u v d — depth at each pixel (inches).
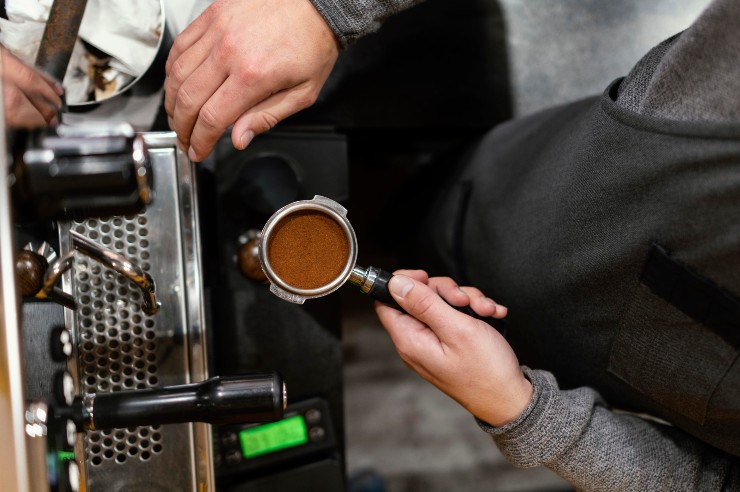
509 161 32.4
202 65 24.9
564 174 25.7
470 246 34.4
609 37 41.3
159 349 26.0
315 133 34.4
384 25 39.2
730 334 20.3
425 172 47.2
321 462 33.4
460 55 40.2
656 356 23.0
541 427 23.4
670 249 20.8
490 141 36.0
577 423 23.7
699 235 19.8
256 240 32.3
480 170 35.2
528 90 41.1
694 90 19.6
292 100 26.7
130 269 21.0
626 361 24.5
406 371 57.7
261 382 20.4
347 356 57.1
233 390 20.1
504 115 41.1
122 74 30.9
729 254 19.2
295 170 33.9
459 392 24.7
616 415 26.4
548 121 30.2
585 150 24.2
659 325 22.3
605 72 41.6
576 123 26.7
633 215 21.9
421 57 39.8
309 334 34.8
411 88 39.8
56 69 26.0
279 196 33.2
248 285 34.1
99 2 29.6
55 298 20.8
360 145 49.0
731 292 19.9
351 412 57.2
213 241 33.8
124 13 29.8
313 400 33.4
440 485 57.4
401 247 50.3
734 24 17.9
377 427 57.4
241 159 33.4
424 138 46.1
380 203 54.1
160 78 31.4
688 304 20.9
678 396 23.1
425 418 57.8
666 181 20.4
